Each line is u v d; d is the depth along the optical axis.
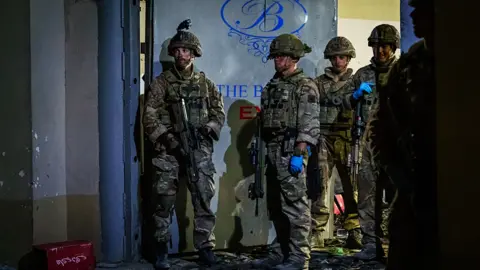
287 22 5.48
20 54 4.39
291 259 4.54
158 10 5.11
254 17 5.39
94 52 4.83
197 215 4.82
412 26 2.42
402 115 2.53
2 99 4.42
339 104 5.25
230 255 5.20
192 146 4.65
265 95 4.71
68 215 4.80
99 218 4.85
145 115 4.64
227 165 5.32
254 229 5.39
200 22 5.23
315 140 4.46
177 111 4.66
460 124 1.99
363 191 4.93
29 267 4.43
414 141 2.40
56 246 4.30
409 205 2.49
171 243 5.16
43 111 4.52
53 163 4.63
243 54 5.36
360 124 4.95
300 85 4.57
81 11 4.80
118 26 4.84
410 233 2.46
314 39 5.56
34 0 4.42
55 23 4.66
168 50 4.79
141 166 5.18
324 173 5.29
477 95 1.93
